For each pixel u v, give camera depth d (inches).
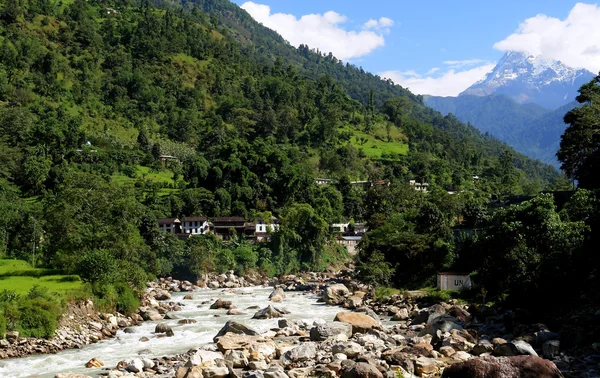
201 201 6520.7
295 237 5595.5
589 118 3540.8
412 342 1868.8
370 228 6048.2
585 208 2910.9
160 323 2578.7
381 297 3339.1
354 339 1924.2
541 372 1112.8
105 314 2536.9
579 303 2140.7
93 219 3476.9
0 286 2655.0
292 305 3319.4
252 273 5191.9
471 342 1838.1
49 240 3782.0
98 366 1726.1
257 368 1502.2
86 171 6707.7
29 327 2053.4
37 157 6555.1
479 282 3110.2
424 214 4473.4
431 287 3718.0
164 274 4736.7
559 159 3949.3
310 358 1628.9
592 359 1519.4
